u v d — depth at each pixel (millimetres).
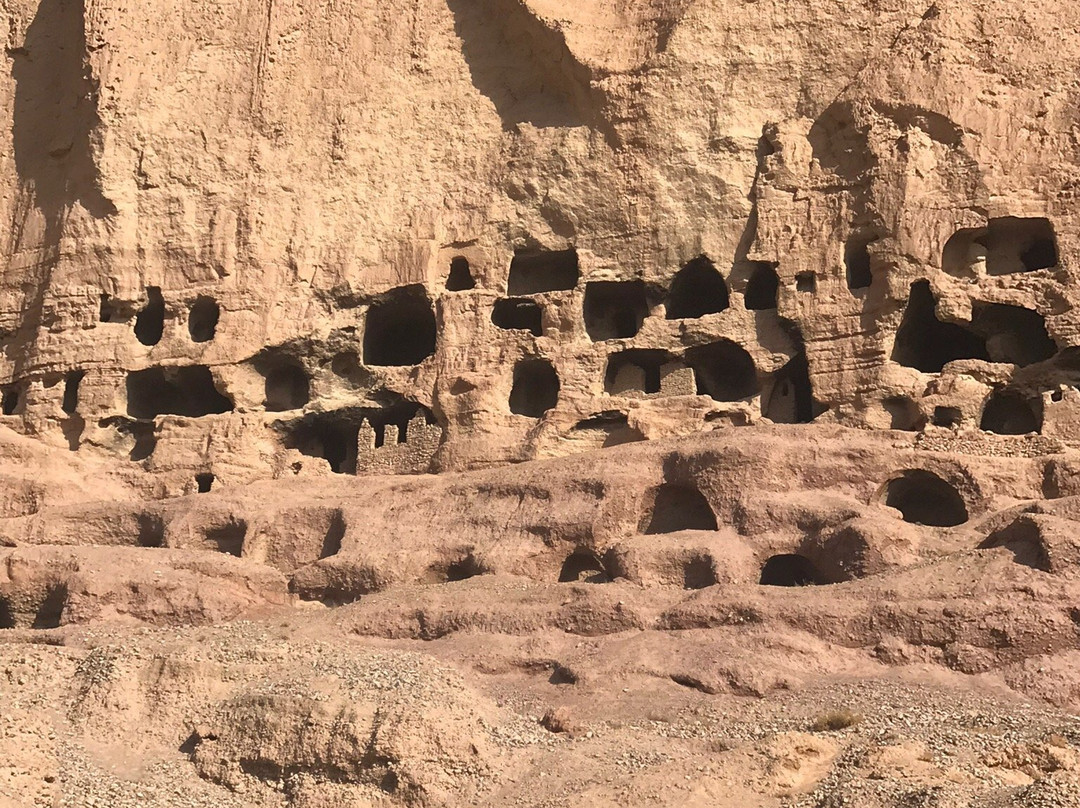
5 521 40719
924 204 40562
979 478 35688
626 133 43812
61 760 26250
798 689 29047
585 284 43219
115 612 35656
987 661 29375
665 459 36938
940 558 32375
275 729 25953
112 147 46188
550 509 36562
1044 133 40938
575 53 44375
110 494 43125
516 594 33562
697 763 24828
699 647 30359
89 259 46000
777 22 43938
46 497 42219
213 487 42812
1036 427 38969
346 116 46000
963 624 29750
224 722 26719
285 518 38812
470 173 45188
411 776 25094
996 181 40375
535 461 39875
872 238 41094
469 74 46156
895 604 30359
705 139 43375
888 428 39219
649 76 43906
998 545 31750
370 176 45562
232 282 45062
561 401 41969
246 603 36375
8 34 50812
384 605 33875
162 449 43719
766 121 43344
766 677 29203
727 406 40938
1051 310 39156
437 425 42625
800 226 41781
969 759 24734
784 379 41531
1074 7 42438
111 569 36406
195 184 46031
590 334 43656
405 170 45562
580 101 44688
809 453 36188
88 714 27703
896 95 41812
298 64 46688
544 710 28859
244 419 43812
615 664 30125
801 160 42500
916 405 38938
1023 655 29312
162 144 46250
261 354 44500
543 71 45531
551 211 44125
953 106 41281
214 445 43406
